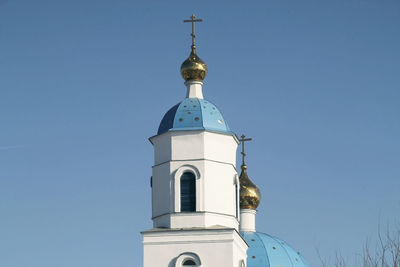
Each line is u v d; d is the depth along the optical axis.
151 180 95.69
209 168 94.25
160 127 96.62
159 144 95.88
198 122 95.56
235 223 95.12
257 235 120.56
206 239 91.94
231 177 95.44
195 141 94.81
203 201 93.31
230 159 96.06
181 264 91.75
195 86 100.69
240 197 121.44
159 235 92.38
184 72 100.94
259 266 117.44
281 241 122.50
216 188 94.12
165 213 93.50
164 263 91.81
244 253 96.94
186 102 98.19
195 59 101.19
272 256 118.25
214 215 93.38
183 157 94.50
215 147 95.31
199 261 91.56
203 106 97.56
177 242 92.12
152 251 92.19
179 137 95.00
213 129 95.38
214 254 91.56
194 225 92.81
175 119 96.00
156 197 94.62
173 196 93.62
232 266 91.25
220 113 97.94
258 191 122.12
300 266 119.31
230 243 91.62
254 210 122.31
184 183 94.12
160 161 95.31
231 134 96.06
